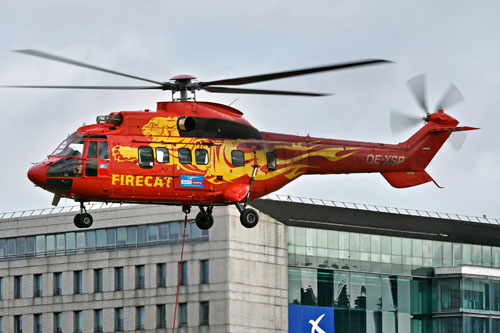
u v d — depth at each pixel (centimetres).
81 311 16262
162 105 8650
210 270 15125
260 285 15350
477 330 17188
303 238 16125
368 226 16700
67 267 16475
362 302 16600
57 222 16750
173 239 15612
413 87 10225
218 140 8725
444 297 17275
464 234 17675
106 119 8575
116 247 16150
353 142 9581
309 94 8206
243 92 8600
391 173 9888
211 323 14988
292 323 15788
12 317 16825
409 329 17062
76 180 8319
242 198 8669
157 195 8512
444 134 10075
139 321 15712
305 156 9219
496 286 17500
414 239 17300
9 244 17125
